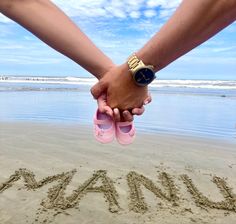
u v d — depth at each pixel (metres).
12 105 2.86
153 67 0.54
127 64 0.56
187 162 1.34
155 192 1.06
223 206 0.98
